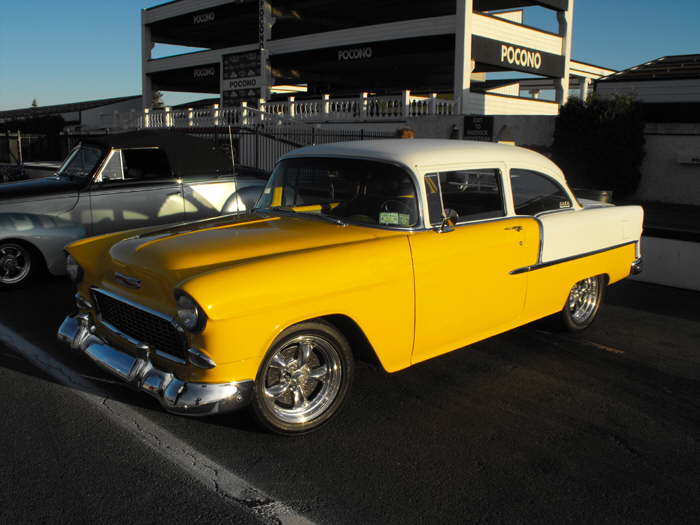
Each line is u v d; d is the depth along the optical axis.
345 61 22.94
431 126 17.36
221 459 3.21
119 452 3.24
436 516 2.78
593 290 5.48
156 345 3.38
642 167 15.62
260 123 21.70
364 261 3.51
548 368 4.68
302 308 3.24
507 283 4.38
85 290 3.92
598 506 2.91
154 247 3.57
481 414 3.86
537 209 4.75
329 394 3.57
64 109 35.88
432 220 3.93
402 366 3.90
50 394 3.93
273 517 2.74
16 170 14.50
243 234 3.75
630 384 4.43
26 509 2.73
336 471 3.13
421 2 25.72
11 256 6.41
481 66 21.53
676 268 7.44
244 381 3.13
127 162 7.22
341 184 4.10
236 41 33.50
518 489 3.03
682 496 3.02
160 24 30.84
